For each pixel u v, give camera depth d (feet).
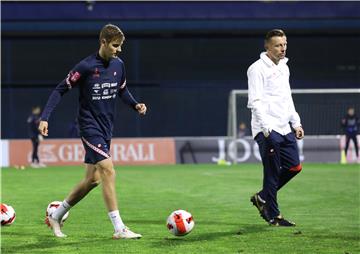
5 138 441.27
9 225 112.16
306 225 112.06
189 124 452.35
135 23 457.68
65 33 459.73
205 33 468.75
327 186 190.19
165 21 458.09
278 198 158.20
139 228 109.70
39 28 452.35
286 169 111.96
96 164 95.45
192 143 344.49
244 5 461.37
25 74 460.96
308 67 474.90
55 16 453.17
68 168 305.32
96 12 455.63
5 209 111.75
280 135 109.81
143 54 469.16
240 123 342.85
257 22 460.55
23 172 272.92
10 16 451.53
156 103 452.35
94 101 95.20
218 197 162.30
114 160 340.39
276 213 111.14
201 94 453.58
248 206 142.10
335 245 91.71
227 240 95.66
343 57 474.49
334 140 342.23
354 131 333.62
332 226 110.93
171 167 303.48
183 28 458.91
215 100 453.99
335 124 348.18
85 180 97.40
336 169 274.36
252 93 108.58
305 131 348.79
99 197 159.53
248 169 279.49
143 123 449.06
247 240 95.71
